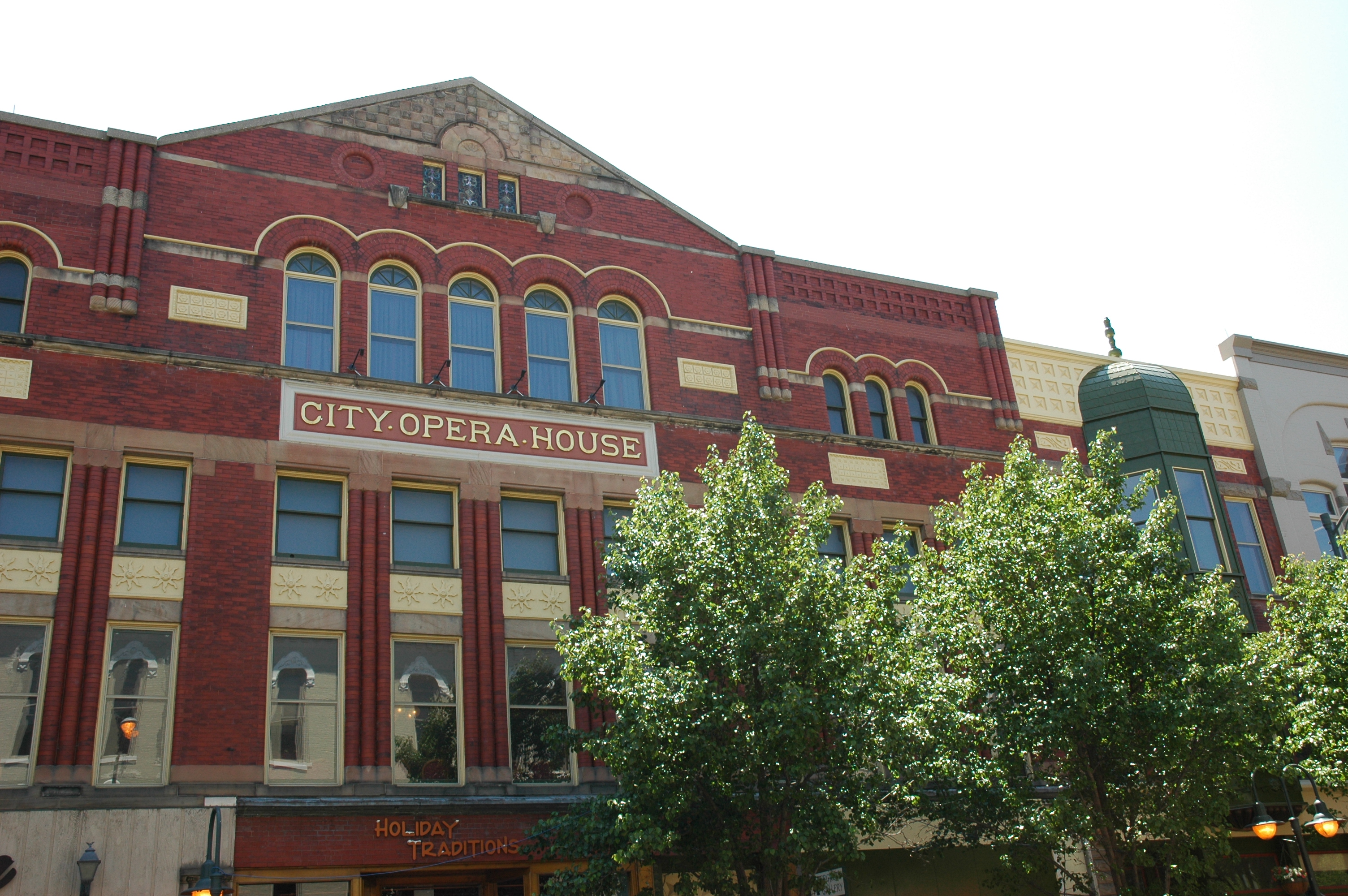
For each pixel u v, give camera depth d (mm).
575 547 23594
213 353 22219
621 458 24859
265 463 21609
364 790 20141
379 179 25266
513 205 26688
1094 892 20312
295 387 22453
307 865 19094
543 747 21984
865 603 19047
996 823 19969
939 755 18766
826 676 17891
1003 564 20188
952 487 28562
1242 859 27469
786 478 19562
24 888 17344
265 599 20672
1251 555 32125
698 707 17406
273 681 20438
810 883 18438
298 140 24703
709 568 18359
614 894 20188
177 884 18203
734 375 27281
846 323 29328
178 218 22875
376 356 24062
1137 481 30625
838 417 28641
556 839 18547
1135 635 19734
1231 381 34094
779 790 17719
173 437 21109
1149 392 31391
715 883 18016
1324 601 23609
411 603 21875
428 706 21406
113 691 19297
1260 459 33312
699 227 28438
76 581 19500
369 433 22672
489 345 25266
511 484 23484
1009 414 30281
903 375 29562
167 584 20141
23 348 20641
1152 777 19453
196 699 19484
